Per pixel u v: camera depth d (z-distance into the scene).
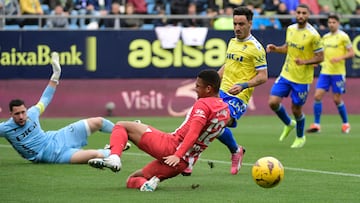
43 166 38.25
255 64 38.44
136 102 70.38
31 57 68.69
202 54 71.06
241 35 38.53
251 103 72.56
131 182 31.88
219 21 72.38
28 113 38.84
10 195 30.23
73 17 70.06
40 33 68.75
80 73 69.56
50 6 75.56
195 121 29.95
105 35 69.81
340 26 78.19
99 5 76.31
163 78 70.81
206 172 37.19
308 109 73.88
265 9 76.12
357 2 79.94
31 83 68.75
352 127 64.50
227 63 39.28
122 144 30.34
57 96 69.06
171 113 70.81
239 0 76.12
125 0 76.38
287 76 49.38
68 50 69.31
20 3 72.31
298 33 48.91
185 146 29.92
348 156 44.12
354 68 73.88
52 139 39.28
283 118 50.53
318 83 60.53
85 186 32.47
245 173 36.94
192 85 71.19
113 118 68.56
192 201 28.89
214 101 30.62
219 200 29.22
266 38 71.56
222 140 36.03
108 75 70.06
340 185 33.34
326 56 60.06
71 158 38.81
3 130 38.19
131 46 70.25
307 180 34.78
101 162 29.72
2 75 68.38
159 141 30.58
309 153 45.59
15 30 68.38
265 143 51.19
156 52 70.62
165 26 72.38
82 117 69.12
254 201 29.12
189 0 76.31
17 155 43.00
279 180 29.70
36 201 28.88
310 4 79.75
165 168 31.11
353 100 74.12
